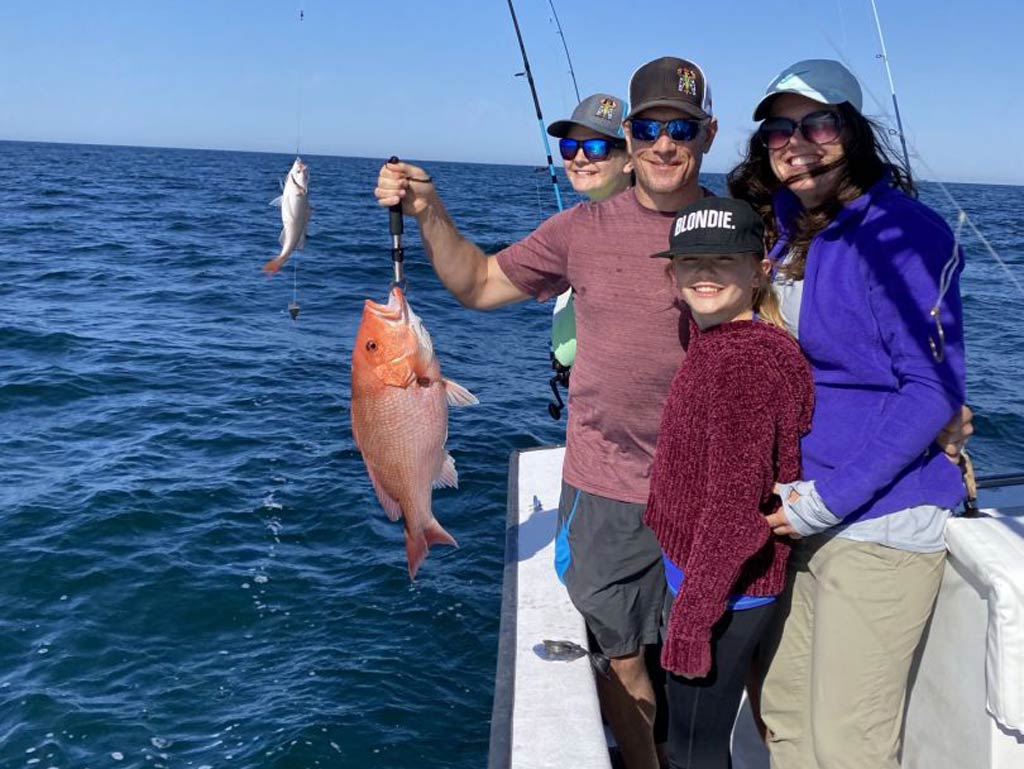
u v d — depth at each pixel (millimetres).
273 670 5508
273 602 6191
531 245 2969
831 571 2367
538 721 2633
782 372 2207
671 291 2666
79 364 11953
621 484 2832
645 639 2973
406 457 2566
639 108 2605
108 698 5207
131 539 6934
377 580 6480
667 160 2629
